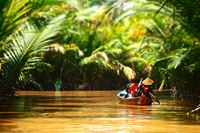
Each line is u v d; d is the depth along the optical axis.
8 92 20.47
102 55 36.06
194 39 18.78
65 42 37.28
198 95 25.38
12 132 11.73
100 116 15.86
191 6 15.42
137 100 21.14
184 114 16.83
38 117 15.30
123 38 37.91
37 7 16.30
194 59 20.12
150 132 11.99
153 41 27.72
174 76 25.22
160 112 17.75
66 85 37.50
